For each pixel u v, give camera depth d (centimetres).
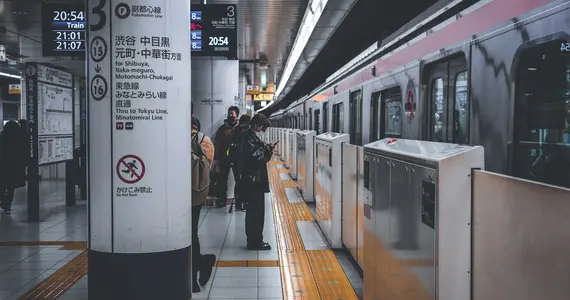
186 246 441
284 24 1248
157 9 410
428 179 279
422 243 290
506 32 374
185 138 434
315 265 588
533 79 350
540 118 341
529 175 352
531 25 340
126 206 415
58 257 624
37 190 866
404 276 325
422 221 290
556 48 327
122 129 410
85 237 739
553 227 190
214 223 842
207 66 1065
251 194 655
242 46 1639
